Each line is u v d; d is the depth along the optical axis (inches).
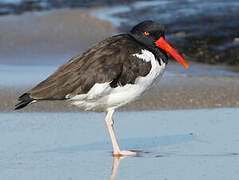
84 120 514.0
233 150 427.5
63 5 1131.3
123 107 555.8
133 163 401.4
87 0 1166.3
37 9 1098.7
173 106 559.2
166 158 412.5
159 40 448.8
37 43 880.3
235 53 813.9
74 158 411.2
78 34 932.6
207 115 528.7
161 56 446.9
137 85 426.6
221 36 870.4
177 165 394.9
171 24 946.7
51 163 398.3
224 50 826.2
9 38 903.7
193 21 952.9
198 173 376.5
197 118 518.9
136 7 1101.7
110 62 415.5
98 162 403.5
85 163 400.2
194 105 562.6
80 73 411.2
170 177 368.8
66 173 377.1
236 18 951.6
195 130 483.2
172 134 473.4
